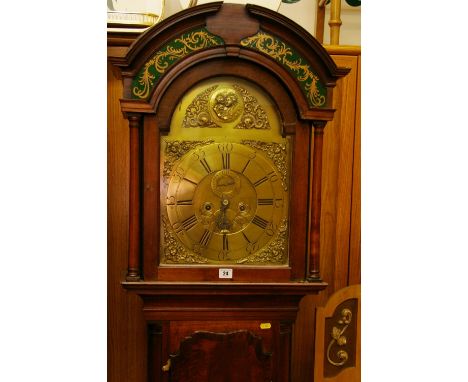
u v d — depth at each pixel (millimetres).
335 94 2467
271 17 1979
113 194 2414
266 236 2123
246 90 2086
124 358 2467
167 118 2045
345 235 2521
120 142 2400
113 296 2443
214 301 2109
